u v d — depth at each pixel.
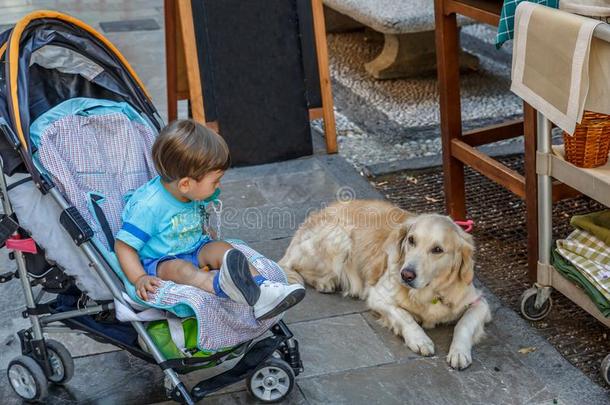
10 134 2.75
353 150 5.53
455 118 4.47
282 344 3.18
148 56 7.13
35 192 2.82
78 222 2.78
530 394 3.19
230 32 5.18
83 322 3.02
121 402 3.15
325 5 7.43
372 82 6.70
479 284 4.00
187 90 5.41
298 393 3.20
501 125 4.62
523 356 3.43
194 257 3.08
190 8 5.05
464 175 5.05
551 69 3.14
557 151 3.47
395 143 5.62
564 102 3.10
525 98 3.32
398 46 6.63
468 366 3.35
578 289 3.40
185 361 2.86
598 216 3.56
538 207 3.52
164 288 2.77
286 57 5.30
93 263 2.81
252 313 2.86
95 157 3.16
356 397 3.17
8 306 3.81
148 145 3.29
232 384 3.15
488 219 4.67
